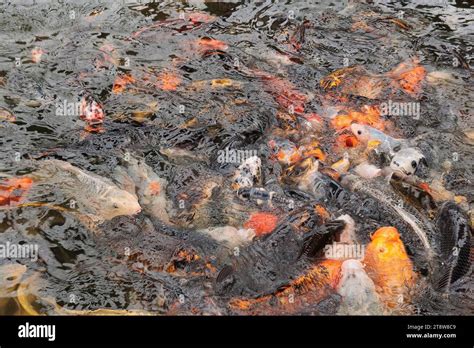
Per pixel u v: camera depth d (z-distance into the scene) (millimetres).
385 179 2287
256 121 2529
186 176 2318
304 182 2279
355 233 2121
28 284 2006
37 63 2842
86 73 2797
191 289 1991
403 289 1981
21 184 2273
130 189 2266
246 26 3135
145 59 2900
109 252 2090
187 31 3084
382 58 2922
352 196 2225
